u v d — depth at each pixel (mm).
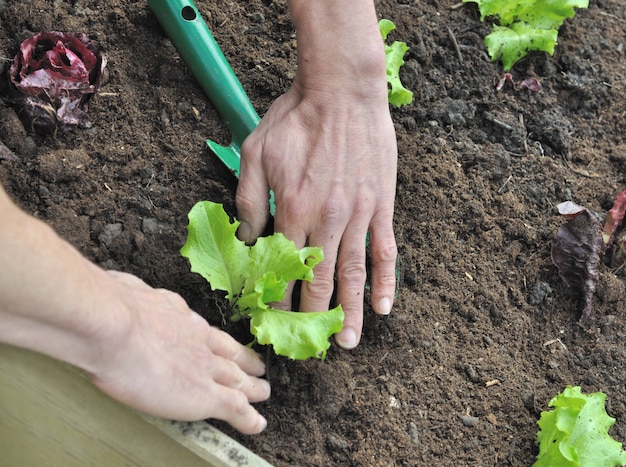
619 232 921
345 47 796
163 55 895
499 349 866
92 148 851
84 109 857
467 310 872
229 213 849
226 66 878
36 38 848
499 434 830
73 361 649
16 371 730
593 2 1054
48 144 843
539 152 958
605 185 954
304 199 795
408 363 838
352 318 805
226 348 746
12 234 599
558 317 893
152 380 676
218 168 868
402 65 951
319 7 795
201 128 882
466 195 916
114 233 822
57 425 748
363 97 806
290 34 944
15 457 774
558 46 1010
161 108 879
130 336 655
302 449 792
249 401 766
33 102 832
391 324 846
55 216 815
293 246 779
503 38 977
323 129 801
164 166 856
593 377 869
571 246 890
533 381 859
